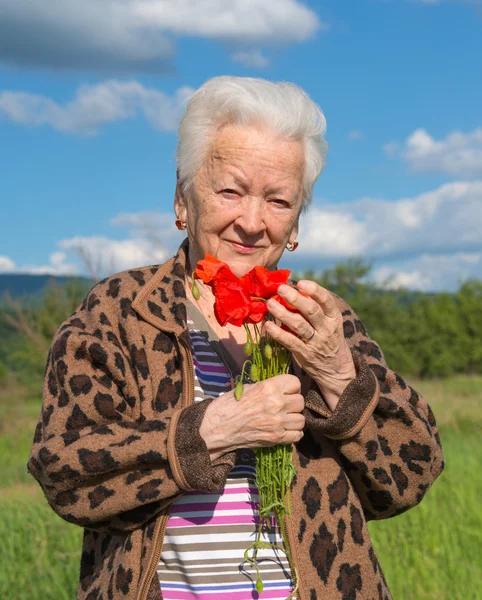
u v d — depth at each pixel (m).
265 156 2.08
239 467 2.06
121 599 1.98
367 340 2.29
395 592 4.73
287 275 1.92
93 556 2.22
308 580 1.99
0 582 5.00
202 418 1.89
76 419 1.96
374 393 2.00
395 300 46.38
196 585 2.01
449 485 7.54
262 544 1.99
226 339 2.20
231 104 2.08
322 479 2.09
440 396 23.69
